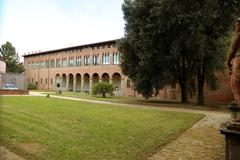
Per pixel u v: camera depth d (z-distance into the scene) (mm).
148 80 27531
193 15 21469
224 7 21922
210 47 24703
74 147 7180
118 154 6668
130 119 12898
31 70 76562
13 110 14664
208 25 22453
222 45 25625
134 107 20578
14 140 7707
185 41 22609
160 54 25203
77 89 61844
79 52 59562
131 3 27578
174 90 39875
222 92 35969
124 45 28297
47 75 69625
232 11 21922
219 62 25906
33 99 24234
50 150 6840
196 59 25578
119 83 50781
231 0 21703
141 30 24719
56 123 10883
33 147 7098
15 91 32656
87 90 58688
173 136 9164
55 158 6207
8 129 9172
